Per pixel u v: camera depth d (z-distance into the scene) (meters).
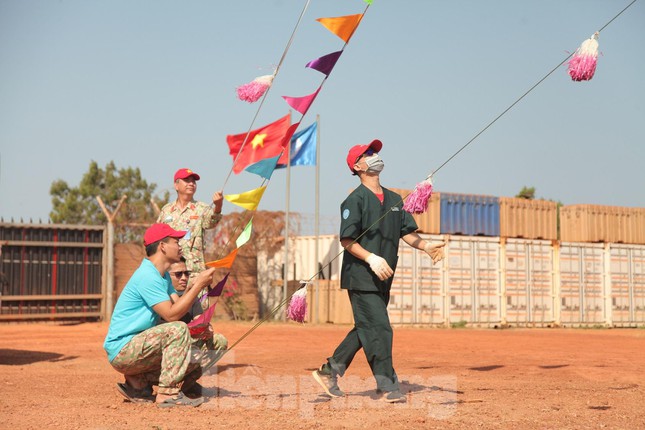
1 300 18.83
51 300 19.41
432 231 21.56
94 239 20.12
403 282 21.09
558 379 7.48
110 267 20.06
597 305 23.56
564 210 24.45
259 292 23.80
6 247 19.00
